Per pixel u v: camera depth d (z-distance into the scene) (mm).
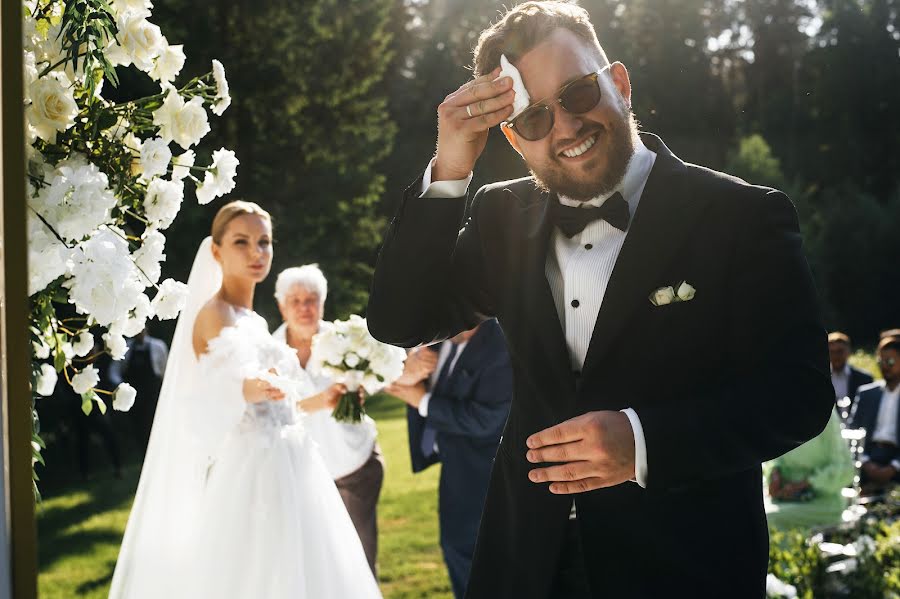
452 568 4633
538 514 1950
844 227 31016
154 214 2162
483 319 2186
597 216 1924
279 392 3783
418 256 1929
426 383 4773
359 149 23062
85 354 2211
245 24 19688
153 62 2217
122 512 8445
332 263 21422
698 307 1815
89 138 2098
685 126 25109
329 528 3939
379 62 23688
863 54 38000
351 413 4598
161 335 15078
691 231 1831
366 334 4539
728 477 1875
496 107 1838
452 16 36094
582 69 1824
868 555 4605
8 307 1448
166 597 3639
